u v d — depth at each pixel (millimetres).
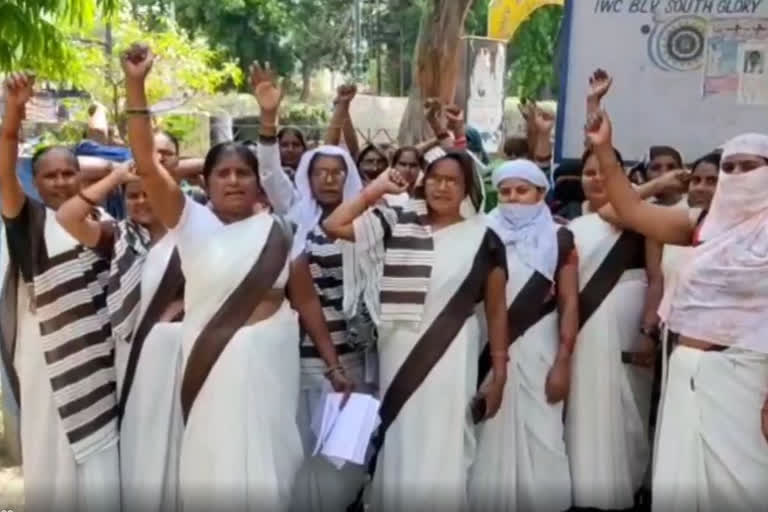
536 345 4430
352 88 5746
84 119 12211
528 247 4430
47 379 4078
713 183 4379
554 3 12781
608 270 4547
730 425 3906
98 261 4172
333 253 4527
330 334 4488
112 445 4141
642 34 6016
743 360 3893
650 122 6059
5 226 4035
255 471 3932
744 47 5883
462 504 4203
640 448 4691
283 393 4047
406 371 4203
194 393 3961
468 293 4191
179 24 30766
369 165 5914
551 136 6945
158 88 15117
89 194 4051
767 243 3818
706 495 3969
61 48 6289
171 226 3967
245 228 4016
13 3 5973
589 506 4570
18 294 4137
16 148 3932
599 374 4535
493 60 12680
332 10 33906
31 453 4113
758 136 3883
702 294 3936
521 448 4430
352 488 4566
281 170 4473
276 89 4320
